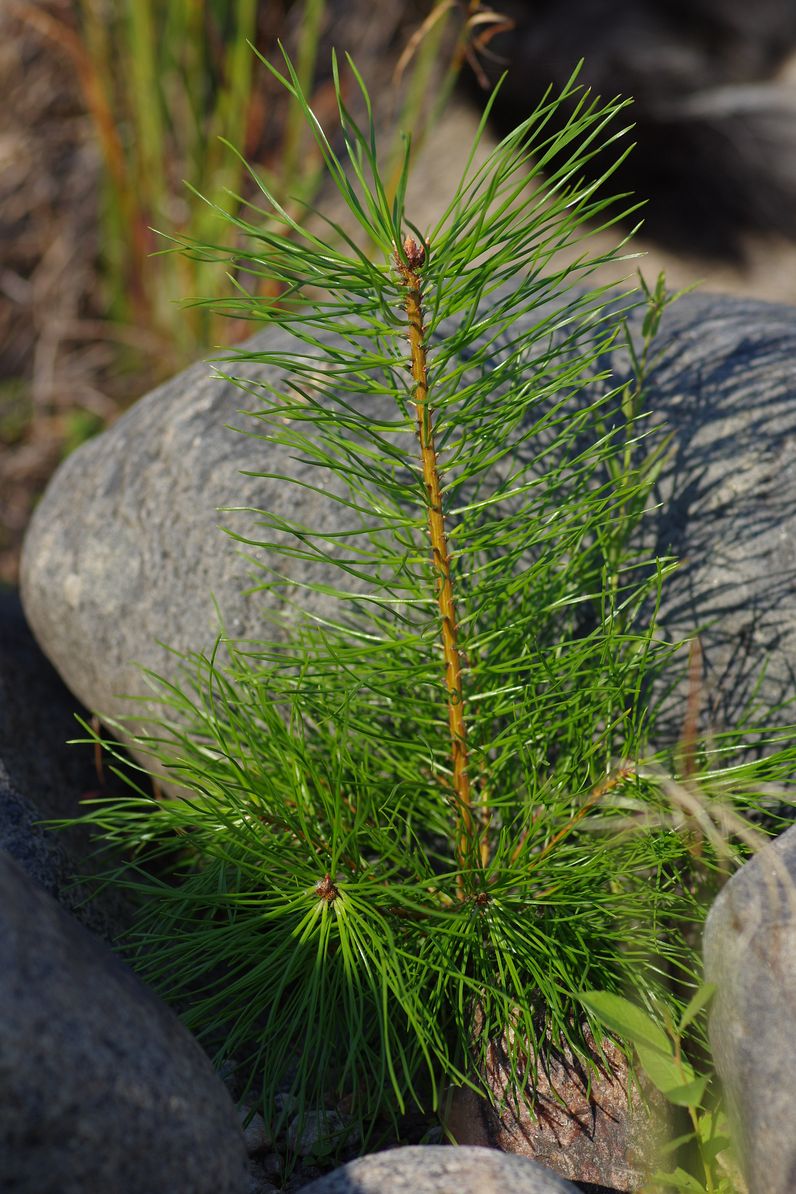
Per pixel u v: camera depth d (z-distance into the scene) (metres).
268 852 0.98
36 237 2.20
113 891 1.08
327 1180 0.88
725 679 1.04
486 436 0.97
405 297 0.90
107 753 1.19
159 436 1.14
